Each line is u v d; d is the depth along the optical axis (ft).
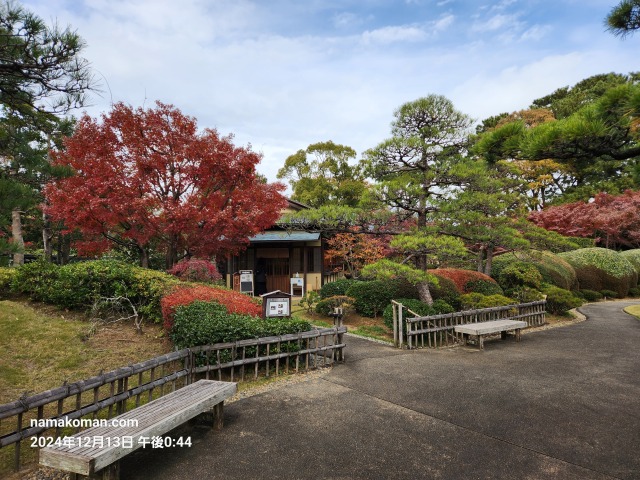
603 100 11.21
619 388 17.78
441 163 33.73
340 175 92.53
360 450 11.84
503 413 14.76
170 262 32.30
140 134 30.22
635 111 10.87
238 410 15.08
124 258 43.83
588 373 20.27
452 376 19.69
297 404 15.71
